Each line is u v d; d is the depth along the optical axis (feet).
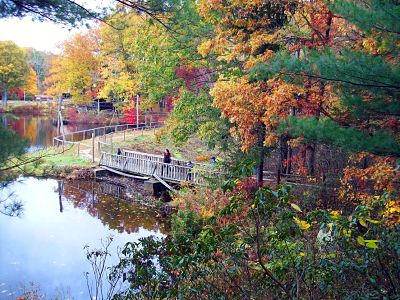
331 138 20.30
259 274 14.52
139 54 58.08
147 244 15.78
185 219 35.42
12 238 46.70
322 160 44.14
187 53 48.21
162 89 54.49
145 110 125.59
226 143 47.75
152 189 63.98
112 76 126.41
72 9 22.20
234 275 14.56
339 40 33.19
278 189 11.72
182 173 62.54
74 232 49.39
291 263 13.80
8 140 18.07
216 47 39.37
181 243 14.48
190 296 14.10
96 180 75.72
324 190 37.91
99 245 44.57
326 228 14.25
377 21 18.01
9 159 18.45
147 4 22.29
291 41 35.83
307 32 35.19
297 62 20.98
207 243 13.29
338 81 20.45
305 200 37.42
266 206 12.05
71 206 60.75
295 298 12.74
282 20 38.42
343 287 13.04
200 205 41.32
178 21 24.98
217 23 41.27
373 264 13.35
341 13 19.17
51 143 108.78
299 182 43.88
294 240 15.31
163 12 23.22
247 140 36.42
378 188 25.43
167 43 47.75
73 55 144.97
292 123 21.62
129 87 112.68
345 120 27.09
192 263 13.19
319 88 29.60
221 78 38.32
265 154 42.09
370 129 25.16
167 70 51.03
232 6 37.96
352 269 13.20
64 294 32.68
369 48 23.66
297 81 25.08
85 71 146.30
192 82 52.95
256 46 34.71
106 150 91.50
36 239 46.52
